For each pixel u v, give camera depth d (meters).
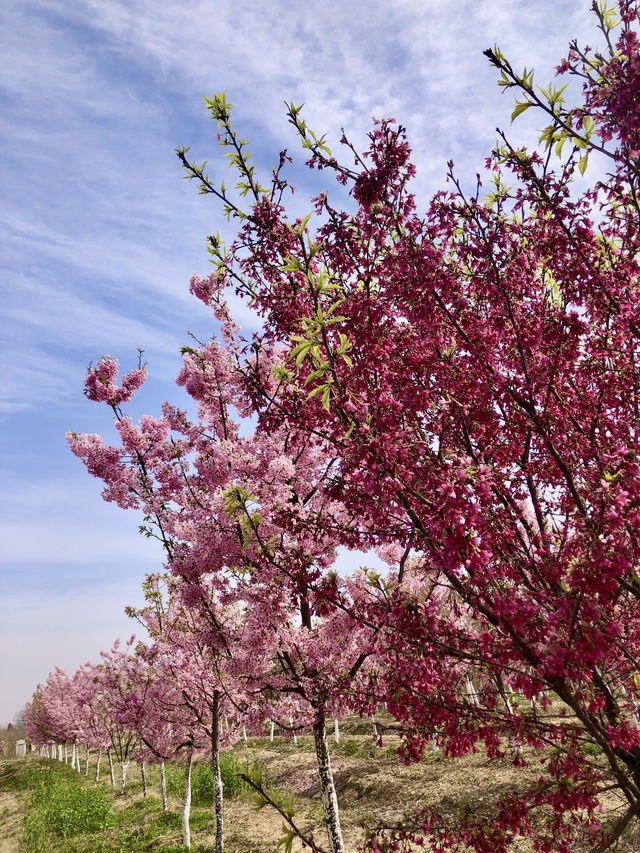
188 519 8.41
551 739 2.42
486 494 2.35
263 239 3.77
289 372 3.87
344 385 2.81
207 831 14.01
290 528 3.40
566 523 2.67
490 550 2.59
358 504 3.04
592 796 2.32
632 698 2.70
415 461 2.64
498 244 3.11
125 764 23.05
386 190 3.29
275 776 19.12
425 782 13.11
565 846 2.48
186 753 12.78
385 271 3.31
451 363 3.12
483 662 2.46
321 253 3.48
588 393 3.16
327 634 6.54
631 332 3.13
